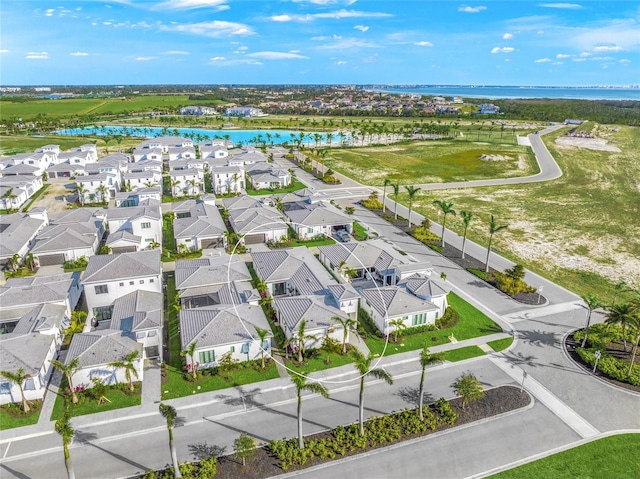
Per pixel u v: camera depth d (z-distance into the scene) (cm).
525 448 3538
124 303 5097
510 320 5441
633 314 4588
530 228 8750
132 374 4191
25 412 3816
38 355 4094
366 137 19500
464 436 3653
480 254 7431
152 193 9444
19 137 18638
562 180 12638
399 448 3519
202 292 5459
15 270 6412
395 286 5550
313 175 12788
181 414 3859
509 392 4162
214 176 10731
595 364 4444
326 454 3419
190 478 3164
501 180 12650
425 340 5000
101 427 3697
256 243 7688
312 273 5916
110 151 15475
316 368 4506
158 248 7069
